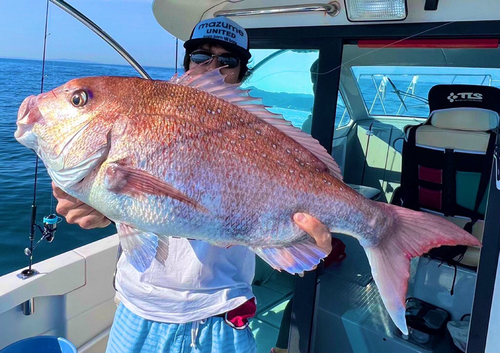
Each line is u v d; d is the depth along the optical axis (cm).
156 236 114
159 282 151
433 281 248
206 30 174
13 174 777
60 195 127
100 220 134
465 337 218
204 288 152
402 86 317
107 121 107
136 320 155
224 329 153
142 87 111
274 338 259
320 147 126
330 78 221
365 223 126
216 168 109
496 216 177
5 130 992
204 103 113
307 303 235
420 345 228
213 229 112
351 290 261
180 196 107
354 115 331
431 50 262
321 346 257
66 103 110
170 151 106
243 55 180
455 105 242
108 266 245
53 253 548
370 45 212
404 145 266
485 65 281
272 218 116
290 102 246
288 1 221
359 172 338
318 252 119
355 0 196
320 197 120
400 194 277
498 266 176
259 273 270
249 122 117
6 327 198
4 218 613
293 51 238
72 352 190
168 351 153
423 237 127
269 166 115
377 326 240
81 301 230
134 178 105
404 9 188
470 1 179
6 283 201
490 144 231
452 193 249
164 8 241
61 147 109
